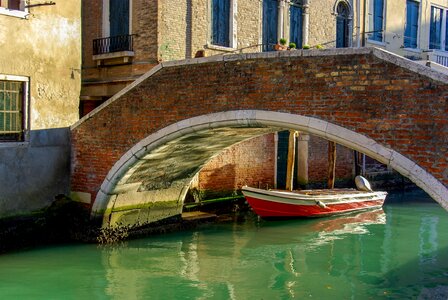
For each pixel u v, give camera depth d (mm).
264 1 13594
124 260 9234
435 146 6316
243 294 7770
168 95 8789
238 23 12867
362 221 12781
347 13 15820
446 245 10586
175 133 8734
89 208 10023
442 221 12906
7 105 9312
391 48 16625
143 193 10617
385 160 6688
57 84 9906
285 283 8242
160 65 8812
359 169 16453
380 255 9820
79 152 10078
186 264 9125
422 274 8734
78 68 10211
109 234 10180
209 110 8312
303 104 7352
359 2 15875
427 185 6367
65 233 10109
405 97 6523
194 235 11094
